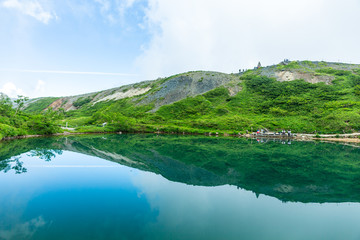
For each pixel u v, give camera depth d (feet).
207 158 92.84
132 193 49.80
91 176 63.36
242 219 37.73
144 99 399.03
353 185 56.95
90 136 190.60
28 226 34.04
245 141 164.96
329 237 32.12
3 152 97.91
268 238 31.63
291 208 42.88
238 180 60.85
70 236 31.22
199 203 44.65
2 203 43.04
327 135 187.11
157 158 91.71
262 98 321.32
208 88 396.98
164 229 33.68
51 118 215.72
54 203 43.32
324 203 45.60
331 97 273.54
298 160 89.76
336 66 419.33
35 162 79.77
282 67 435.94
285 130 213.46
